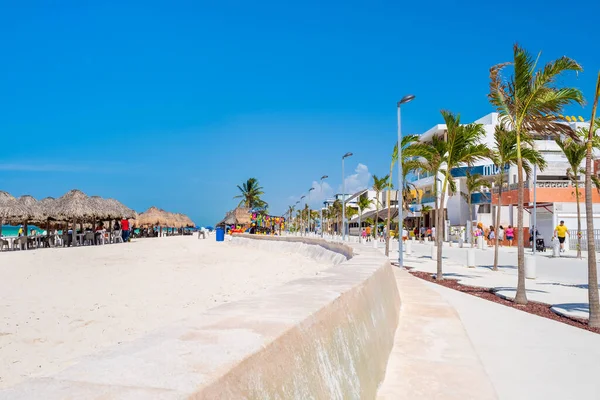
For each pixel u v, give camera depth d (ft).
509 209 150.30
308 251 97.35
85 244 133.49
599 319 28.66
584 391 17.10
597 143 78.84
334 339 10.56
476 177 112.88
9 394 4.56
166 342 6.81
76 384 4.90
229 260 85.51
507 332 26.13
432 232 180.86
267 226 229.66
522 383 17.93
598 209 127.13
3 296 39.68
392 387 15.65
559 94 35.42
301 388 7.55
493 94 39.40
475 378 16.67
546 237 129.90
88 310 33.32
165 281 51.47
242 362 6.02
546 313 33.14
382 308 20.24
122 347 6.51
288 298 11.50
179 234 303.89
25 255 85.40
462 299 38.27
